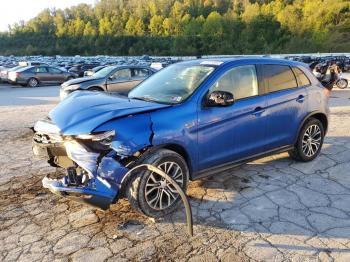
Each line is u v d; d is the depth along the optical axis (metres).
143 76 12.81
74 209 4.05
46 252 3.25
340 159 5.68
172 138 3.73
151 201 3.67
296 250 3.25
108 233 3.55
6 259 3.15
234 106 4.31
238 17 130.25
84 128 3.45
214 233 3.53
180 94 4.10
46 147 3.87
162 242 3.38
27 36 157.50
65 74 22.48
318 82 5.57
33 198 4.35
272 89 4.82
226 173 5.06
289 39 111.81
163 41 136.88
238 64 4.52
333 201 4.20
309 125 5.37
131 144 3.46
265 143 4.76
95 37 147.88
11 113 10.66
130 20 152.75
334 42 108.25
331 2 122.00
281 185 4.65
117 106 3.81
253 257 3.15
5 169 5.38
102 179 3.40
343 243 3.35
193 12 160.25
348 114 9.53
